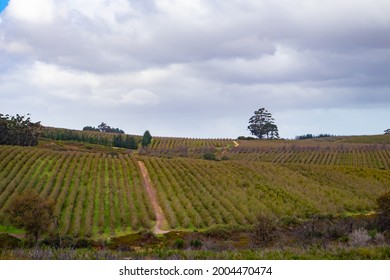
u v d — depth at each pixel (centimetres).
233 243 3659
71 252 2298
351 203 5528
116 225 4603
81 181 5906
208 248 3170
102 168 6681
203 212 4872
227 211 5062
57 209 4616
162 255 2283
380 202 4312
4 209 4506
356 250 2200
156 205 5319
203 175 6506
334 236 3622
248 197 5562
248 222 4806
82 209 4956
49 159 6931
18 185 5372
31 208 3838
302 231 3872
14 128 9950
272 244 3428
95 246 3759
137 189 5572
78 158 7231
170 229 4528
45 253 2245
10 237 3803
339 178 6944
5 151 6894
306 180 6719
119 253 2338
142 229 4312
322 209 5278
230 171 6794
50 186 5534
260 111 17550
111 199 5228
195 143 13400
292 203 5484
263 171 7006
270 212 4931
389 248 2217
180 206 4978
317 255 2172
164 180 5991
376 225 4119
